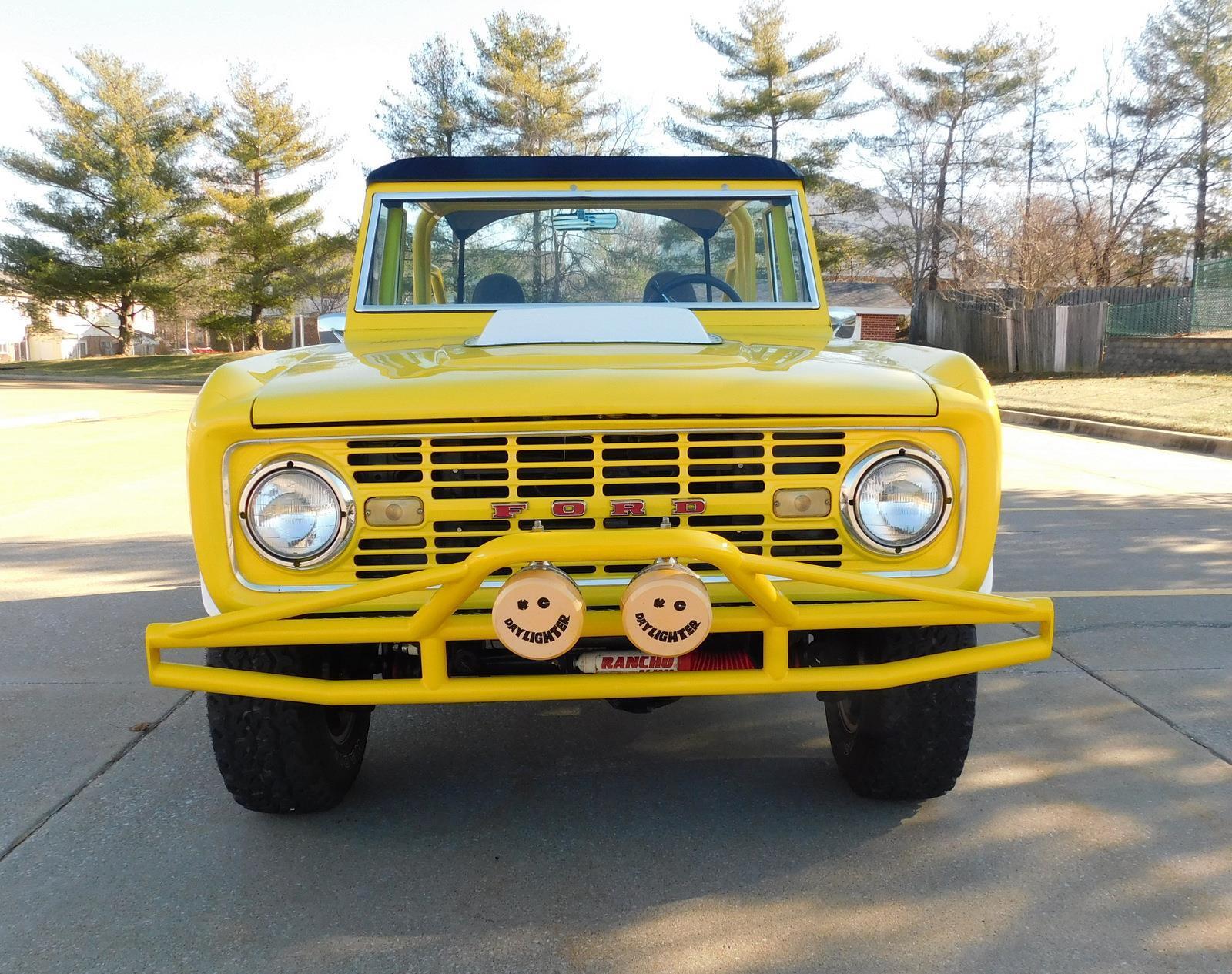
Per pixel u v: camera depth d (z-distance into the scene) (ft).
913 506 7.89
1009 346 88.74
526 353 9.09
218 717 9.12
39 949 7.89
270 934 8.05
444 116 124.77
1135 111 143.95
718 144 131.95
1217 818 9.82
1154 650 14.99
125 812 10.17
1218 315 71.05
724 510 7.78
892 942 7.85
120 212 138.72
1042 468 34.53
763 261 12.71
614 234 12.72
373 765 11.32
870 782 9.81
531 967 7.61
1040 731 12.01
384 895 8.61
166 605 18.15
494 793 10.55
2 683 14.15
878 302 185.06
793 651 9.26
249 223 140.56
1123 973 7.43
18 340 204.44
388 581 7.32
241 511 7.70
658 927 8.09
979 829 9.62
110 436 46.80
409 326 12.02
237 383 8.16
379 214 12.51
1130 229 146.51
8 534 24.40
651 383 7.80
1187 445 40.63
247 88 145.07
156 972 7.60
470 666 8.57
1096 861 9.02
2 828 9.85
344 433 7.63
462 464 7.72
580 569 7.89
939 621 7.78
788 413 7.72
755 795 10.41
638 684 7.71
